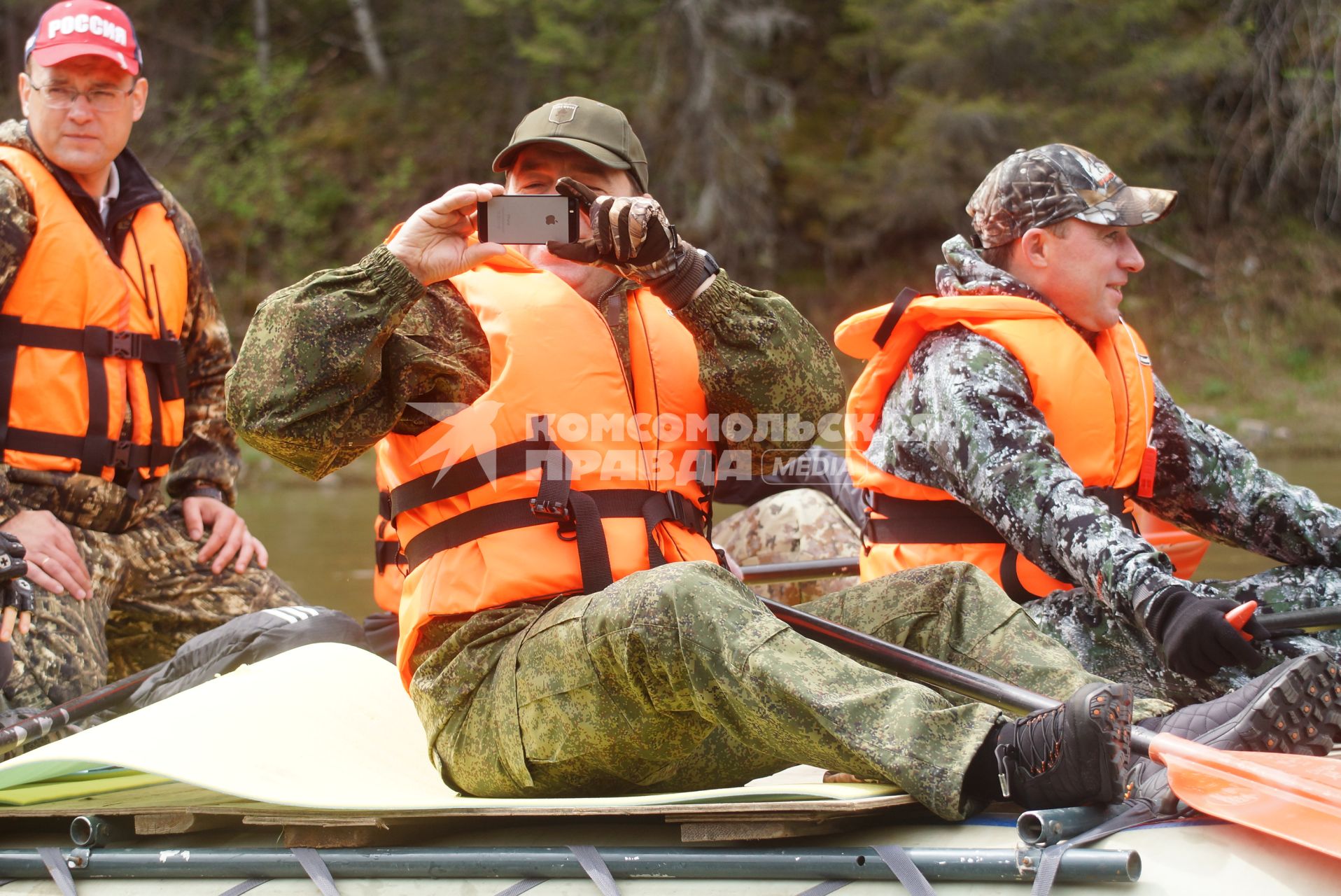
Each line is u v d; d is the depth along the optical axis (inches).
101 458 239.8
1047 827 123.0
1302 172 1376.7
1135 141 1311.5
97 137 238.1
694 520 159.2
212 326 268.4
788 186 1406.3
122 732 149.9
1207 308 1360.7
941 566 155.5
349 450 149.3
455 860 136.4
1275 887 119.3
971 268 202.2
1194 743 134.2
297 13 1585.9
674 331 161.5
